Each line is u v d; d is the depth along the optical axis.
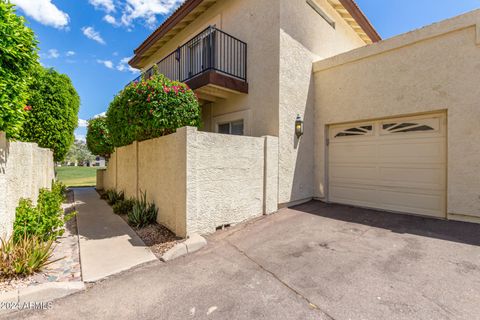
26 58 3.19
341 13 9.09
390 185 6.00
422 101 5.33
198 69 8.69
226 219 5.01
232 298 2.70
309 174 7.23
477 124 4.67
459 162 4.88
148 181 6.16
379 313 2.35
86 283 3.03
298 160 6.82
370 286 2.79
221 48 8.01
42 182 6.60
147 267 3.48
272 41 6.44
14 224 3.78
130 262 3.58
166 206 5.11
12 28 2.92
